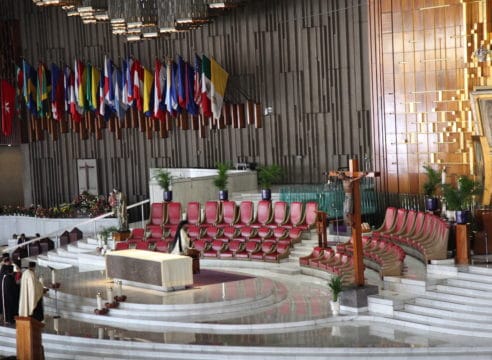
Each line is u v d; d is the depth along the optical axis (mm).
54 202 45531
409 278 21156
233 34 37344
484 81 28000
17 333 18812
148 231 30109
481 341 17844
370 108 33594
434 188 26938
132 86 37562
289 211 28172
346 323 20047
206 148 38812
